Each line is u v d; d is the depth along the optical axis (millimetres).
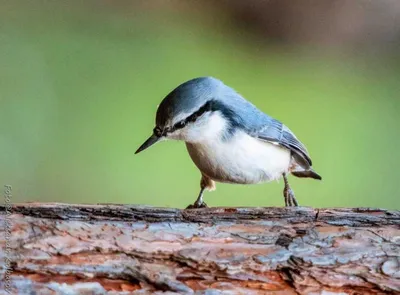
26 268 4785
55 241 4910
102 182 11312
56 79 13359
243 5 15633
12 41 13953
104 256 4961
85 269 4879
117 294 4895
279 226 5375
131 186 11297
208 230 5238
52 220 5039
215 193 10953
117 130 12344
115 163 11656
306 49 15336
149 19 15484
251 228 5293
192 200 11000
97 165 11609
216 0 15773
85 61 13953
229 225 5281
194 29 15234
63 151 11773
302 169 7668
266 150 7000
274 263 5066
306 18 15602
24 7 14938
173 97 6684
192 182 11336
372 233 5305
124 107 12875
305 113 13297
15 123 12117
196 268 5031
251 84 13953
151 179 11391
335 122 13164
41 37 14297
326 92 14000
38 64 13641
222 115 6730
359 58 15062
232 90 7047
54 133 12141
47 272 4816
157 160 11711
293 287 5055
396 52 15266
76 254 4910
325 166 12086
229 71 14297
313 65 14891
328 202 11336
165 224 5207
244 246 5156
